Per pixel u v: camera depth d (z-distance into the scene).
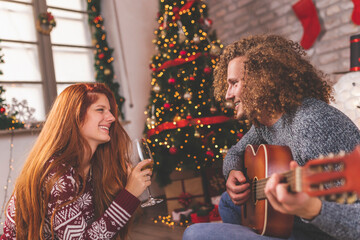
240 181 1.19
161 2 3.62
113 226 1.13
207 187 3.17
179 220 2.93
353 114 1.72
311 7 3.38
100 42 4.09
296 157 0.96
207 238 1.04
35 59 3.72
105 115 1.28
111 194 1.32
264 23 3.89
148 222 3.01
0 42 3.48
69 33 4.02
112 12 4.17
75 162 1.19
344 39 3.24
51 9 3.90
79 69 4.05
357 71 1.81
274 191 0.69
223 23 4.36
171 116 3.36
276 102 1.01
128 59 4.22
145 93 4.29
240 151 1.40
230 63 1.18
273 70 1.00
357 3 3.09
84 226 1.11
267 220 0.93
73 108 1.23
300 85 0.99
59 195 1.09
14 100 3.30
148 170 1.23
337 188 0.55
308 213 0.72
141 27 4.39
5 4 3.58
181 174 3.24
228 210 1.37
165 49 3.55
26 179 1.15
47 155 1.16
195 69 3.21
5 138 3.14
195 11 3.48
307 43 3.42
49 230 1.14
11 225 1.21
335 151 0.85
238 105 1.19
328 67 3.37
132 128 4.11
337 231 0.73
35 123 3.43
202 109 3.23
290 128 0.98
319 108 0.92
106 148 1.36
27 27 3.70
